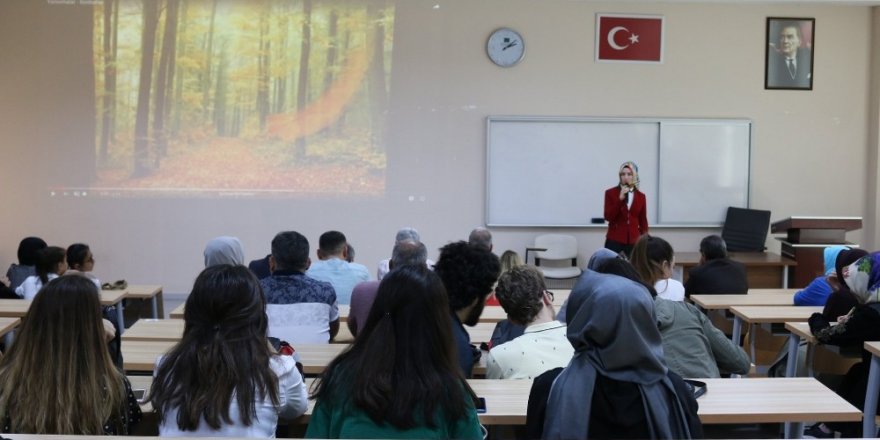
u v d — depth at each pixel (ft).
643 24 24.08
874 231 24.50
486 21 23.95
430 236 24.38
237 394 5.95
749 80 24.38
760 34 24.29
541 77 24.08
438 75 24.02
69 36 23.66
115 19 23.68
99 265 24.04
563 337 8.64
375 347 5.19
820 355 12.21
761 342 14.52
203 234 24.13
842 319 11.05
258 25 23.80
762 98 24.44
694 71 24.26
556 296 15.40
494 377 8.63
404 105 24.06
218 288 6.17
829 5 24.31
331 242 14.20
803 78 24.43
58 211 23.94
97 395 6.50
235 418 5.96
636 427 6.01
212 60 23.79
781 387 8.51
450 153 24.18
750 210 23.52
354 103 24.04
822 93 24.50
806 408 7.83
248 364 6.05
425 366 5.16
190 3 23.70
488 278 8.80
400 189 24.22
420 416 5.04
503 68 24.06
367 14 23.89
